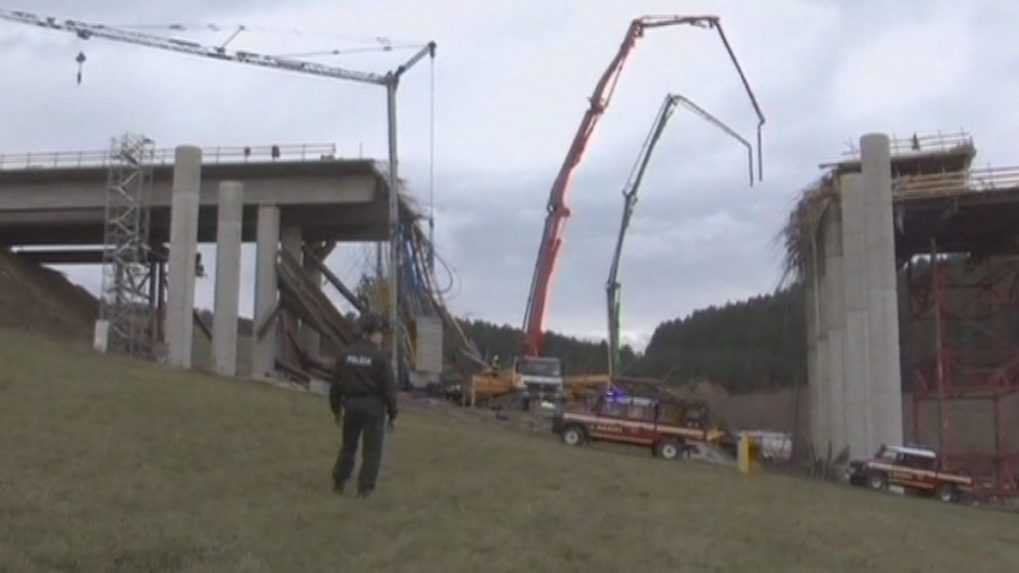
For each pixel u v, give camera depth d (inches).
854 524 701.3
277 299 2662.4
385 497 587.2
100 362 1366.9
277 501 553.3
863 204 2181.3
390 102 3221.0
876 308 2121.1
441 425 1327.5
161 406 892.6
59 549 406.6
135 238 2709.2
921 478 1749.5
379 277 2810.0
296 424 880.9
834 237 2324.1
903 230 2397.9
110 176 2709.2
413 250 2787.9
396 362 2456.9
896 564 557.9
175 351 2436.0
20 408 800.9
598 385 2482.8
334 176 2684.5
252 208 2775.6
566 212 3048.7
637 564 481.1
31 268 3137.3
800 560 536.1
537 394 2393.0
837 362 2283.5
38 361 1162.6
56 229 2982.3
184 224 2481.5
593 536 535.2
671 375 3639.3
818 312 2423.7
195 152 2516.0
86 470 588.1
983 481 2076.8
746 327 4060.0
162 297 2938.0
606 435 1723.7
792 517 691.4
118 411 837.8
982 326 2551.7
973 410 2502.5
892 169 2412.6
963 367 2413.9
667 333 4365.2
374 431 582.6
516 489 676.1
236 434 790.5
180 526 464.1
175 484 577.6
